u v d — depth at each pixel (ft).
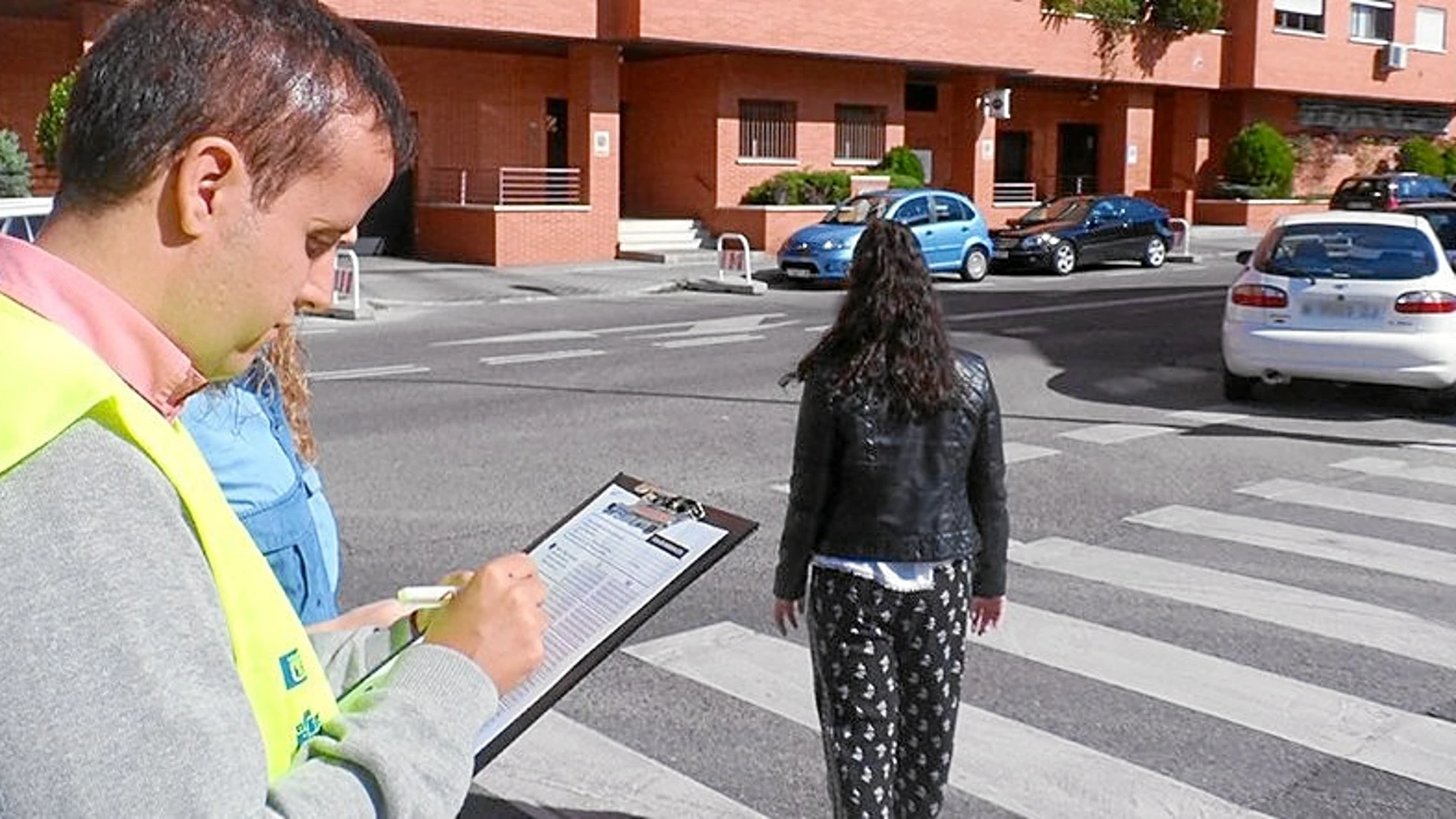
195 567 3.95
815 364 12.15
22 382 3.70
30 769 3.45
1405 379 36.42
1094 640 19.10
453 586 6.40
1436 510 26.81
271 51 4.22
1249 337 38.04
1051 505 26.96
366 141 4.44
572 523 7.23
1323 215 39.40
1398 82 130.62
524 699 5.94
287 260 4.33
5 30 72.74
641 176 96.73
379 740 4.32
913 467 11.82
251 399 7.32
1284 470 30.45
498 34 79.56
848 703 12.00
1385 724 16.39
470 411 35.86
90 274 4.11
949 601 12.05
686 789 14.53
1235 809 14.21
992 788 14.64
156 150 4.05
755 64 91.81
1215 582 21.85
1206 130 123.44
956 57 97.04
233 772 3.73
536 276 76.54
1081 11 107.14
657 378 42.01
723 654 18.35
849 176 92.27
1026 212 102.89
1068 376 44.01
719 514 6.80
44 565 3.58
